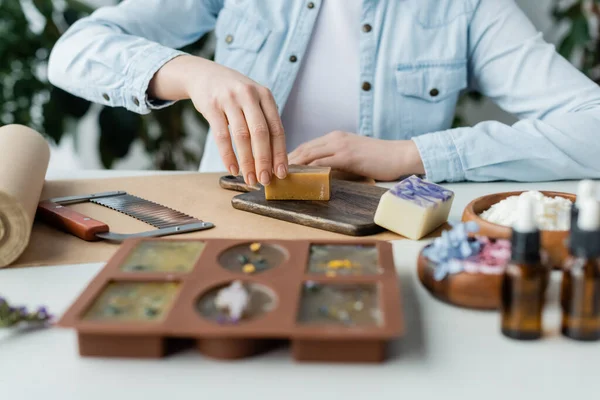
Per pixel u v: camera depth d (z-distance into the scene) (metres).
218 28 1.37
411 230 0.75
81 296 0.52
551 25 1.84
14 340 0.53
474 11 1.30
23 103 1.74
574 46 1.73
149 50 1.09
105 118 1.80
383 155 1.04
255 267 0.58
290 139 1.36
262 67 1.31
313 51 1.31
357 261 0.59
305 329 0.46
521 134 1.05
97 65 1.13
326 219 0.78
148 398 0.45
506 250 0.59
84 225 0.75
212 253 0.60
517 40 1.28
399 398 0.44
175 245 0.63
